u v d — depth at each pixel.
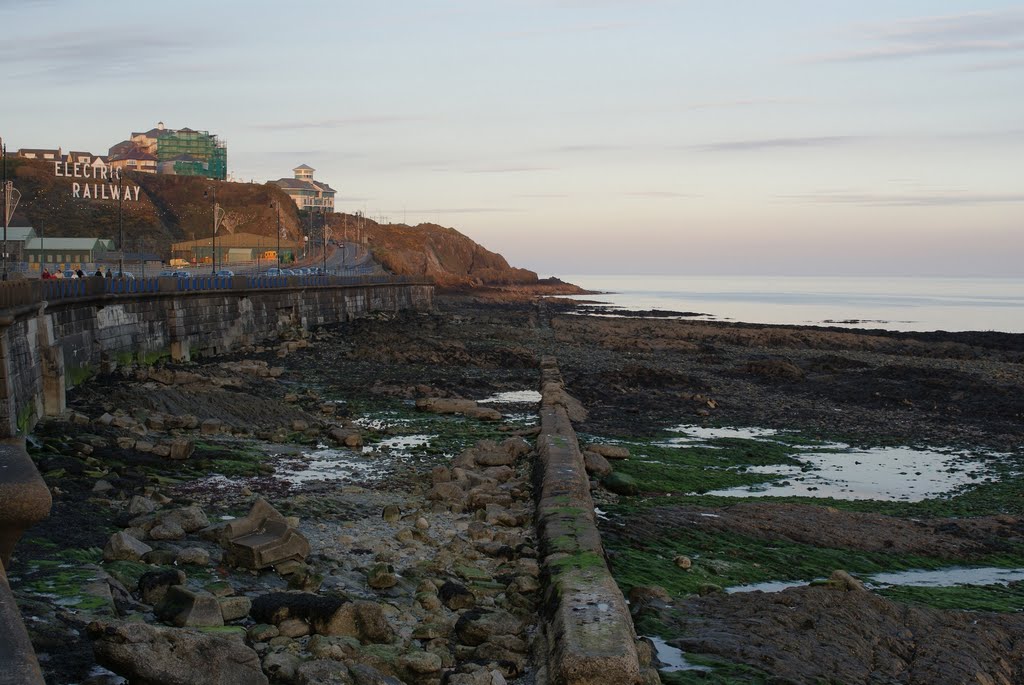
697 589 19.22
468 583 18.33
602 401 52.78
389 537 21.75
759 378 67.44
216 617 14.47
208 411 40.47
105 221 189.75
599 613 14.78
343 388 53.53
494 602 17.22
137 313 52.25
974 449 42.62
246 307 71.94
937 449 42.47
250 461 31.14
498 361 70.81
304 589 16.95
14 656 6.27
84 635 13.24
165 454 29.83
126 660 11.44
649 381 61.09
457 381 58.91
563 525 21.23
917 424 49.22
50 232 178.88
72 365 41.31
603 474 31.52
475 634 15.13
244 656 11.93
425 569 18.84
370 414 45.53
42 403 33.97
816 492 32.78
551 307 187.50
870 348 100.12
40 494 8.47
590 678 12.88
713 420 48.47
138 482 25.64
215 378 49.31
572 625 14.23
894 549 24.11
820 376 69.62
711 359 80.25
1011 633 16.98
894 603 17.77
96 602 14.53
